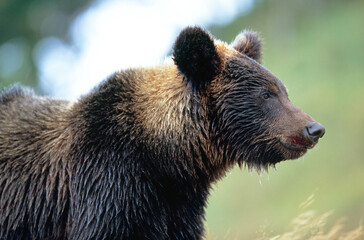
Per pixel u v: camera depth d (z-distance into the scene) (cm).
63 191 1026
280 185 2764
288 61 3881
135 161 1009
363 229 1277
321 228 1208
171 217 1049
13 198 1041
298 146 1032
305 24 4238
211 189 1197
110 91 1067
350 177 2581
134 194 994
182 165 1037
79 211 1004
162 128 1027
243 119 1048
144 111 1041
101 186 994
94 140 1020
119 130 1021
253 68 1068
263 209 2686
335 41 3716
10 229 1041
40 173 1041
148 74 1102
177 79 1059
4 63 4462
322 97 3278
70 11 4650
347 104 3105
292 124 1033
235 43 1207
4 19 4453
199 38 1024
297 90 3503
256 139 1052
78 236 1003
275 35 4322
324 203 2459
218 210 2875
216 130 1060
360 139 2808
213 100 1057
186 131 1033
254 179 2869
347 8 4047
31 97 1161
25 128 1077
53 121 1080
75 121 1052
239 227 2502
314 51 3766
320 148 2864
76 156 1021
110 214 983
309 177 2712
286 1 4397
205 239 1277
